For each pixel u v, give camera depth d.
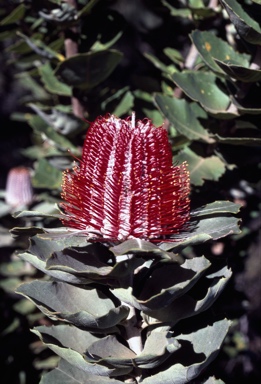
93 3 0.70
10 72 1.71
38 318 0.90
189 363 0.53
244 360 1.09
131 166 0.51
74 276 0.51
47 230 0.51
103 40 0.75
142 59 0.83
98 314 0.54
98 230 0.52
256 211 0.94
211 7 0.71
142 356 0.49
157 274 0.52
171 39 0.83
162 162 0.52
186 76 0.66
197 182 0.65
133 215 0.51
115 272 0.49
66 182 0.54
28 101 0.85
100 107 0.76
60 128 0.73
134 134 0.51
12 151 1.90
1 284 0.92
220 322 0.54
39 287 0.54
